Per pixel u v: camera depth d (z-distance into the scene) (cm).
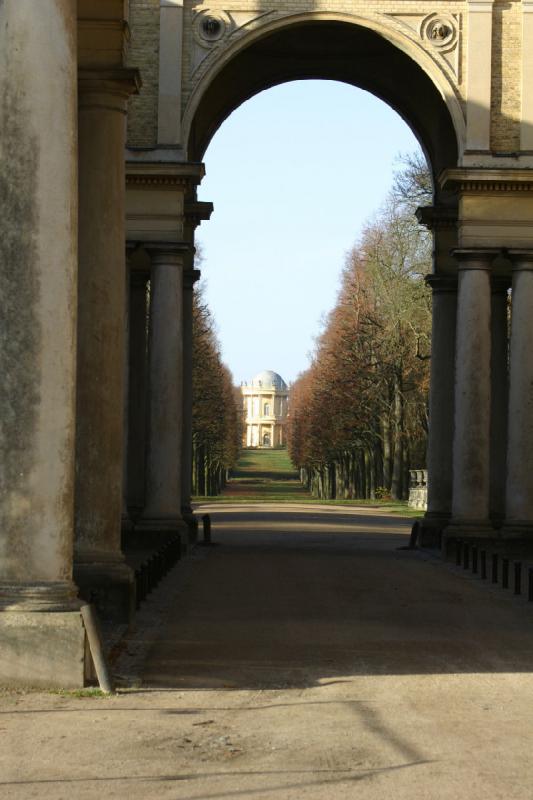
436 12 4766
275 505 10931
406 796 1362
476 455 4697
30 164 1955
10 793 1354
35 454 1950
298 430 18800
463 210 4672
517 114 4719
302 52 5459
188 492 5575
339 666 2258
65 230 1973
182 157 4719
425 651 2458
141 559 4362
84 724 1706
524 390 4659
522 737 1675
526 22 4734
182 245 4728
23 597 1950
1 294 1948
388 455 11550
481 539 4659
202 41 4762
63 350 1966
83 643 1952
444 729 1720
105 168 2723
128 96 2769
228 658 2325
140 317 5431
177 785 1395
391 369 10144
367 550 5262
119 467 2766
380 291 9981
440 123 5359
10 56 1967
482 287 4678
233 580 3850
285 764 1501
